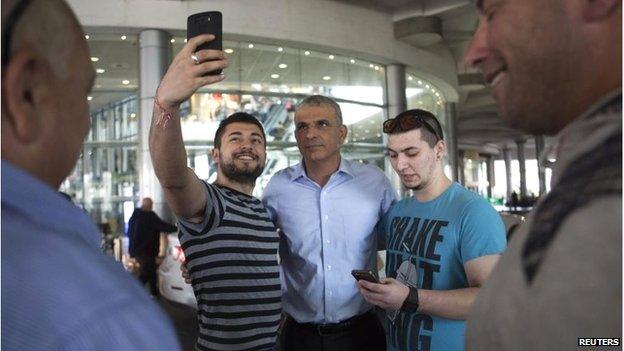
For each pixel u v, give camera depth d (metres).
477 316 0.55
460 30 13.74
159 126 1.39
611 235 0.42
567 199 0.48
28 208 0.49
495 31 0.58
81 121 0.61
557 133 0.59
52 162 0.57
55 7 0.57
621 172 0.44
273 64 11.14
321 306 2.09
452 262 1.55
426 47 13.81
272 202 2.24
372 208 2.15
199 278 1.65
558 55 0.53
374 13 12.12
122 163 9.89
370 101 12.66
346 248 2.11
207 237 1.63
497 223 1.51
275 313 1.80
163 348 0.49
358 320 2.11
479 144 37.56
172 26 9.50
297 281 2.17
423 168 1.70
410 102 14.98
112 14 9.23
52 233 0.49
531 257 0.49
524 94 0.57
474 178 39.22
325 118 2.13
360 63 12.58
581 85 0.53
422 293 1.44
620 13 0.50
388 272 1.83
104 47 9.96
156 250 6.70
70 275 0.46
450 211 1.60
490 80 0.62
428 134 1.70
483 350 0.52
